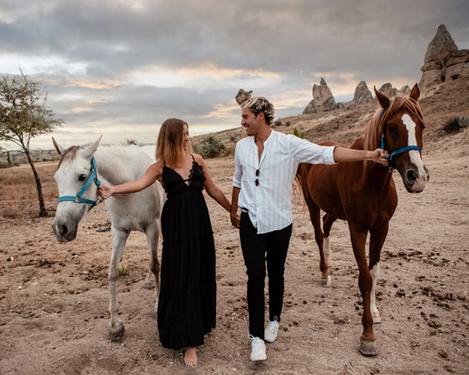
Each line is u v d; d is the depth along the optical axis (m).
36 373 2.97
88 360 3.12
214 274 3.17
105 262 5.63
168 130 2.96
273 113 2.88
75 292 4.55
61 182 2.87
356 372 2.84
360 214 3.19
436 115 32.06
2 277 5.11
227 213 8.73
